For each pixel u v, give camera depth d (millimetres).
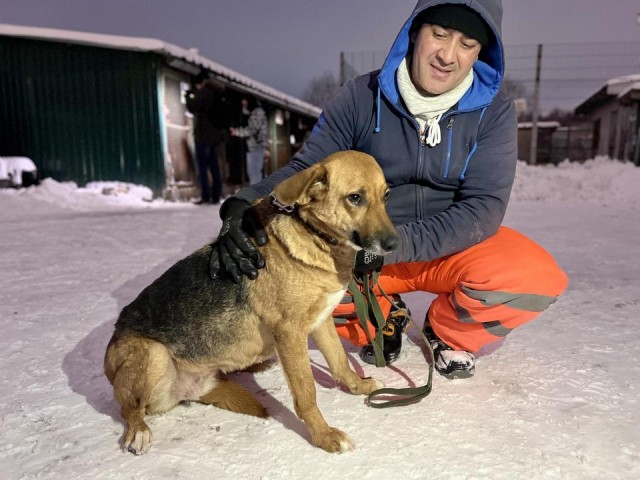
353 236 2240
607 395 2338
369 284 2732
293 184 2133
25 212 9164
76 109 12086
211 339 2350
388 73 2598
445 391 2463
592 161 15836
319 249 2197
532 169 13789
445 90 2504
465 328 2566
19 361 2812
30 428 2178
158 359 2248
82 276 4598
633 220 8367
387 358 2830
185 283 2438
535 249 2469
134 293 4062
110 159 12234
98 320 3447
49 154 12219
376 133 2723
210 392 2436
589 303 3711
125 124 12102
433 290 2832
